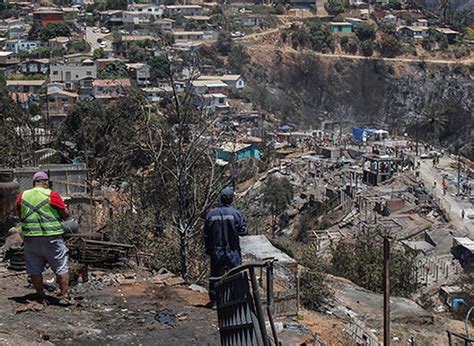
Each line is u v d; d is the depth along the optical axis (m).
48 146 30.92
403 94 130.75
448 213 59.84
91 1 147.00
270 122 107.50
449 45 141.62
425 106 130.38
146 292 9.20
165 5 144.00
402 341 15.62
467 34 153.12
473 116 129.25
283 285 15.05
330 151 85.56
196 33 124.69
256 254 16.97
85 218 17.19
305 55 128.62
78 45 113.81
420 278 38.59
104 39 120.81
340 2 150.38
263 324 5.32
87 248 10.60
